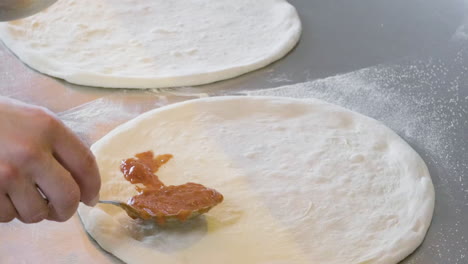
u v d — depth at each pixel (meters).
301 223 0.72
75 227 0.71
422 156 0.81
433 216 0.74
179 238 0.70
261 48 0.96
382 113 0.87
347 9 1.06
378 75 0.93
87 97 0.87
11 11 0.69
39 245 0.70
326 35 1.00
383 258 0.69
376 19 1.03
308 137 0.81
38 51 0.94
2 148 0.59
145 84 0.88
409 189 0.76
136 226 0.71
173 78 0.89
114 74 0.89
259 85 0.90
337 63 0.95
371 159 0.79
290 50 0.96
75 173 0.62
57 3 1.04
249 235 0.70
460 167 0.80
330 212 0.73
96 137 0.81
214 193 0.72
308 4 1.07
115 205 0.72
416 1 1.08
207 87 0.90
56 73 0.90
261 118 0.83
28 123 0.60
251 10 1.04
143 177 0.75
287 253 0.69
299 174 0.77
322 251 0.69
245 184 0.75
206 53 0.95
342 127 0.83
